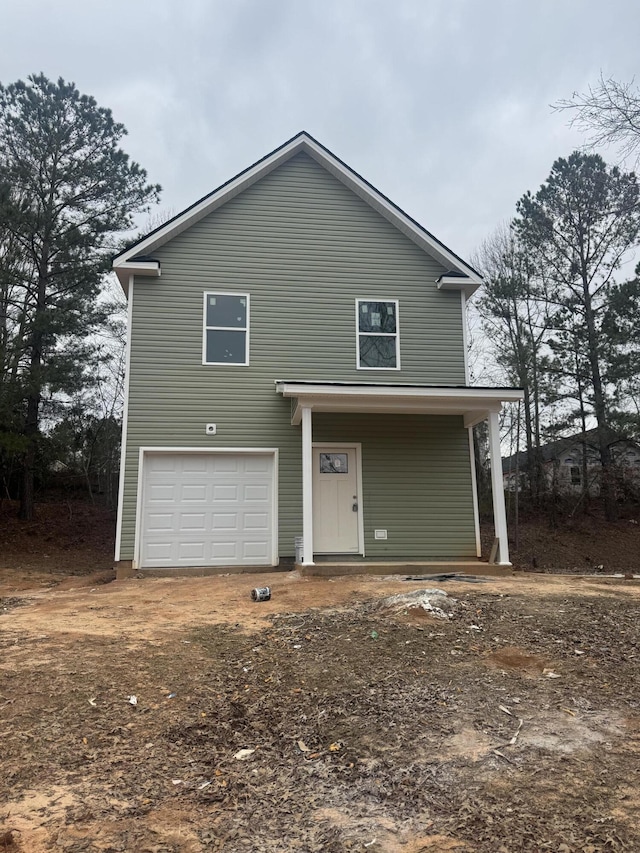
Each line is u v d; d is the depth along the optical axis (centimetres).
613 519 2286
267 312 1171
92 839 250
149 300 1132
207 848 246
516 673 451
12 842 245
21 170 1684
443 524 1153
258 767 323
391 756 327
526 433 2431
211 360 1138
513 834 248
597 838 243
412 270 1240
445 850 239
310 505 996
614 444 2153
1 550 1630
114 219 1817
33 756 328
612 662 477
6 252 1823
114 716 383
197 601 767
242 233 1189
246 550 1093
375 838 250
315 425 1145
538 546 2070
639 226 1978
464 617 607
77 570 1459
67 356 1752
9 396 1556
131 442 1079
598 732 348
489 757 319
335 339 1186
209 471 1108
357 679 445
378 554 1124
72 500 2269
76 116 1812
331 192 1238
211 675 462
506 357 2256
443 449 1179
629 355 2008
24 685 427
